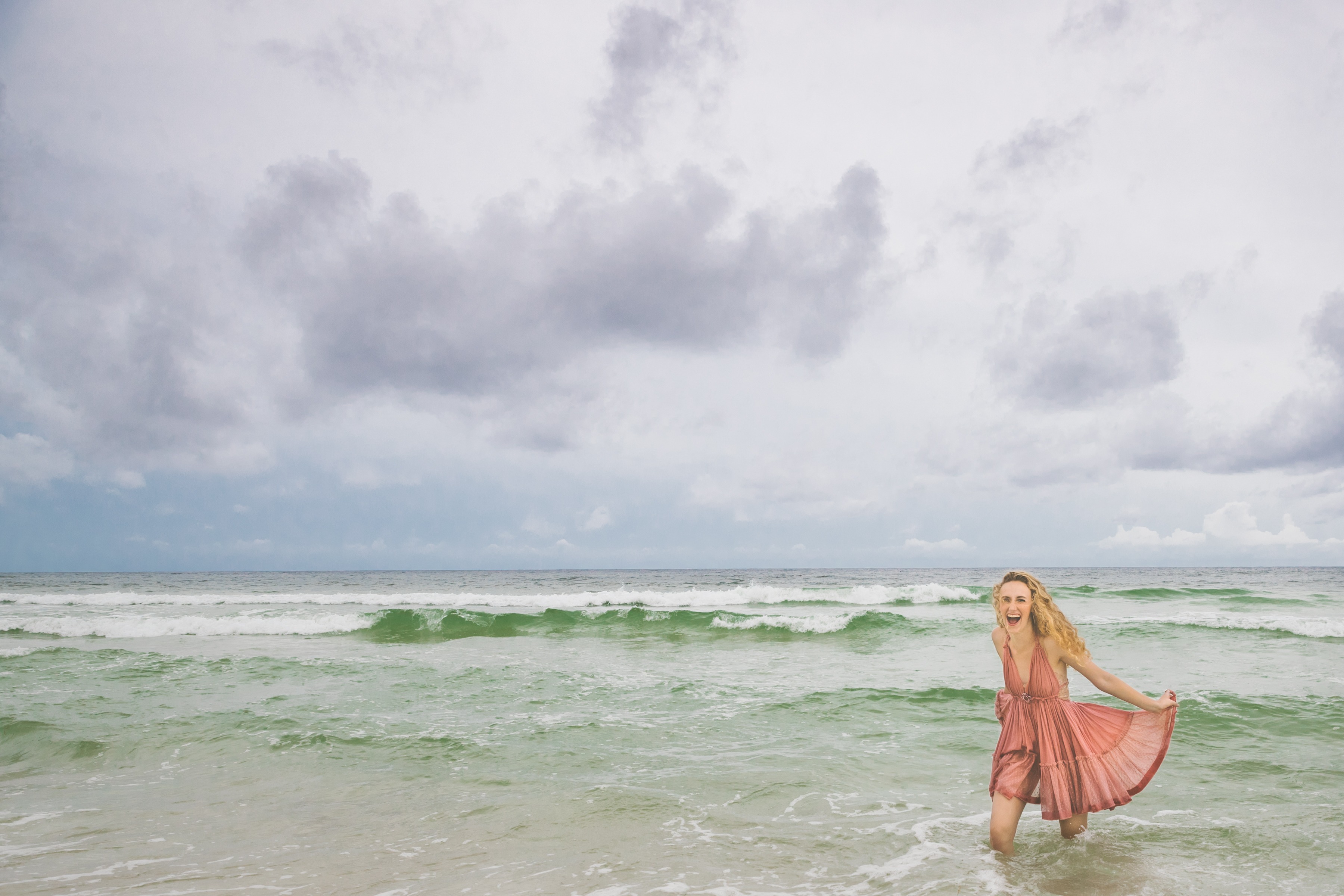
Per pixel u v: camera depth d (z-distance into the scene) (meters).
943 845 4.25
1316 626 14.07
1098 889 3.62
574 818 4.80
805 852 4.19
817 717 7.51
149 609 24.66
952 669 10.82
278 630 17.31
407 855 4.24
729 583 60.56
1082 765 4.02
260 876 3.96
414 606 26.03
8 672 10.42
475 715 7.81
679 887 3.74
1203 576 65.69
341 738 6.80
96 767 6.16
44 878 3.94
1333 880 3.70
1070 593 28.72
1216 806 4.86
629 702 8.40
